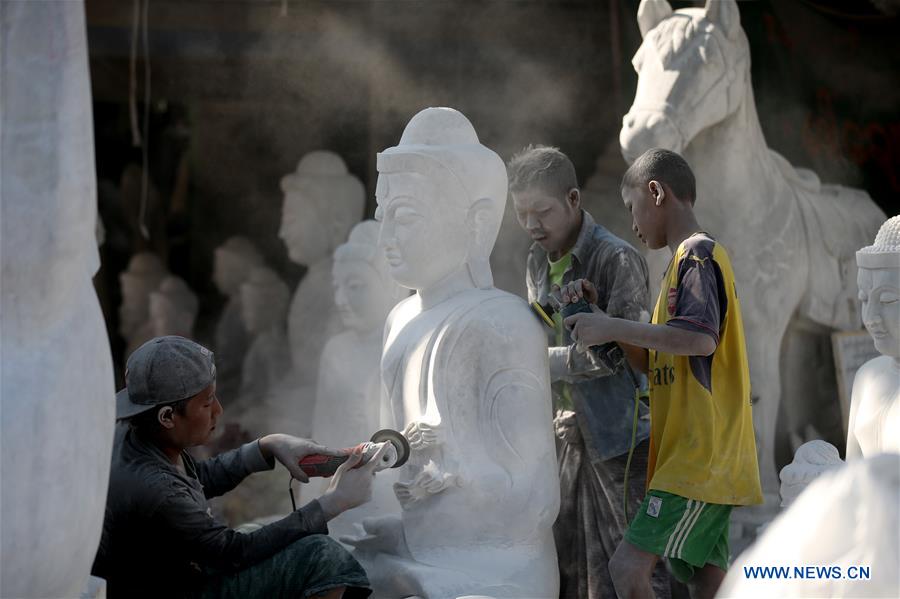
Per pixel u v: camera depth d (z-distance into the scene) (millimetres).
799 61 8539
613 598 4812
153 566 4145
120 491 4078
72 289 3297
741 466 4062
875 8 8703
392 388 4590
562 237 4848
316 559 4121
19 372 3195
